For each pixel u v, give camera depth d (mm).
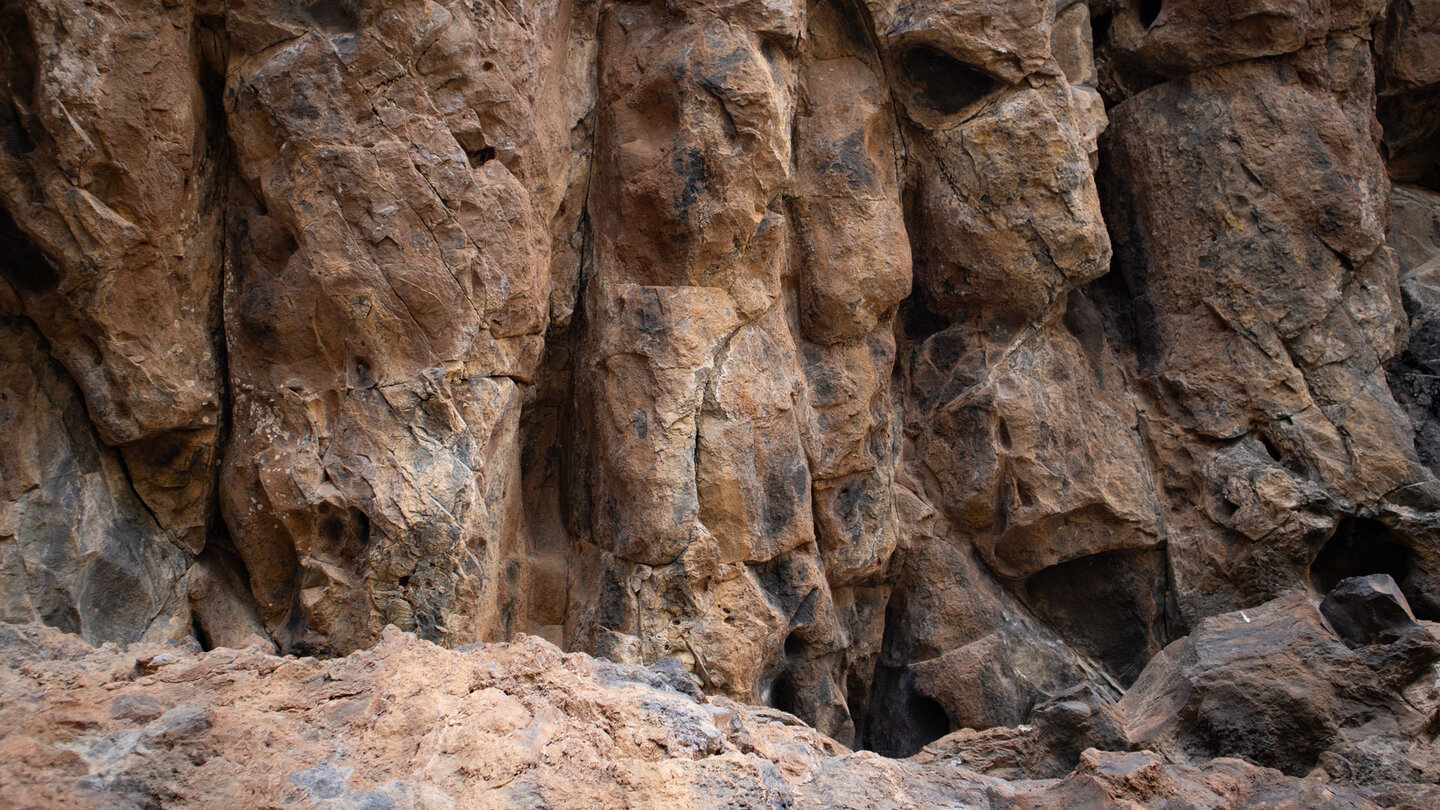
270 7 3947
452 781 2861
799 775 3449
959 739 4371
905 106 5266
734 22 4551
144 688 3084
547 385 4828
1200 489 5438
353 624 4031
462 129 4102
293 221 3975
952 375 5438
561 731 3109
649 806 2936
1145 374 5648
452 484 4023
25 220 3650
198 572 4168
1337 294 5449
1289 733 4070
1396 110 6617
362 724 3049
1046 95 5133
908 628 5340
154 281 3875
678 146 4477
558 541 4812
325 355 4078
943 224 5285
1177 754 4145
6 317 3814
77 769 2645
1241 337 5445
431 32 3988
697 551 4410
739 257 4617
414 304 4023
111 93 3668
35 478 3783
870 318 5051
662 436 4418
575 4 4762
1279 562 5219
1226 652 4320
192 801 2672
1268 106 5465
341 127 3941
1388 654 4090
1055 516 5258
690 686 3746
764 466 4602
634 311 4500
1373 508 5242
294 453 4066
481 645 3582
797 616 4672
